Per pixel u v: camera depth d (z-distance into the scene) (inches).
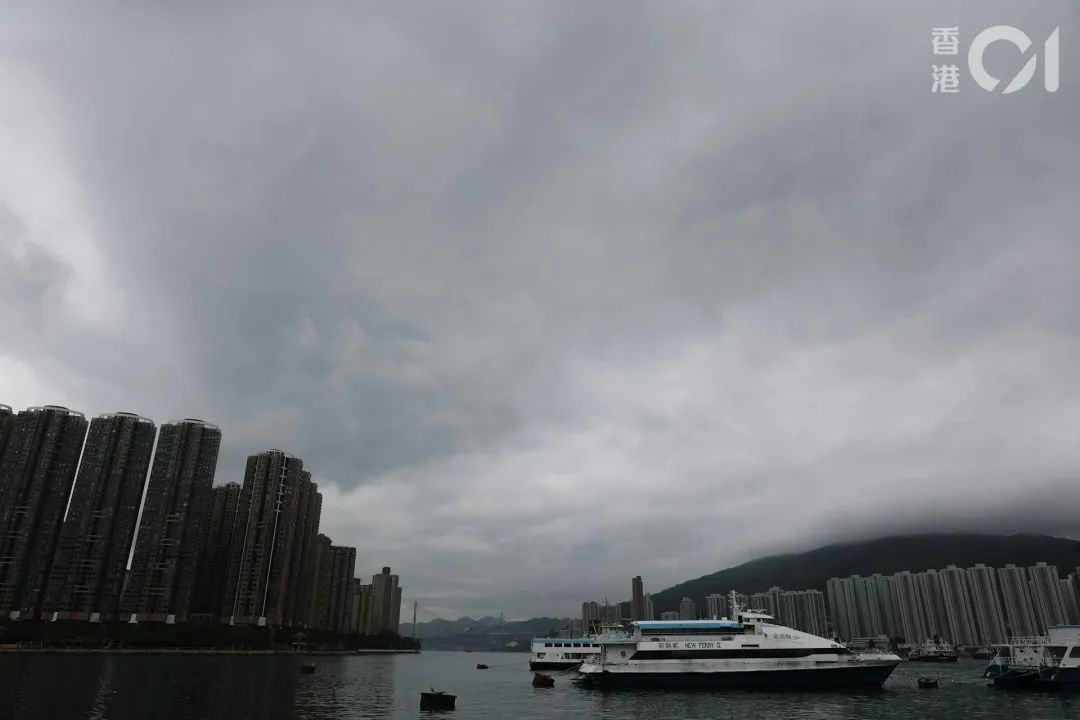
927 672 7022.6
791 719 3048.7
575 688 4763.8
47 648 7436.0
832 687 3973.9
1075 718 3083.2
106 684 4062.5
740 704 3508.9
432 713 3228.3
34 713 2802.7
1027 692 4165.8
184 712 2965.1
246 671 5757.9
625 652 4104.3
